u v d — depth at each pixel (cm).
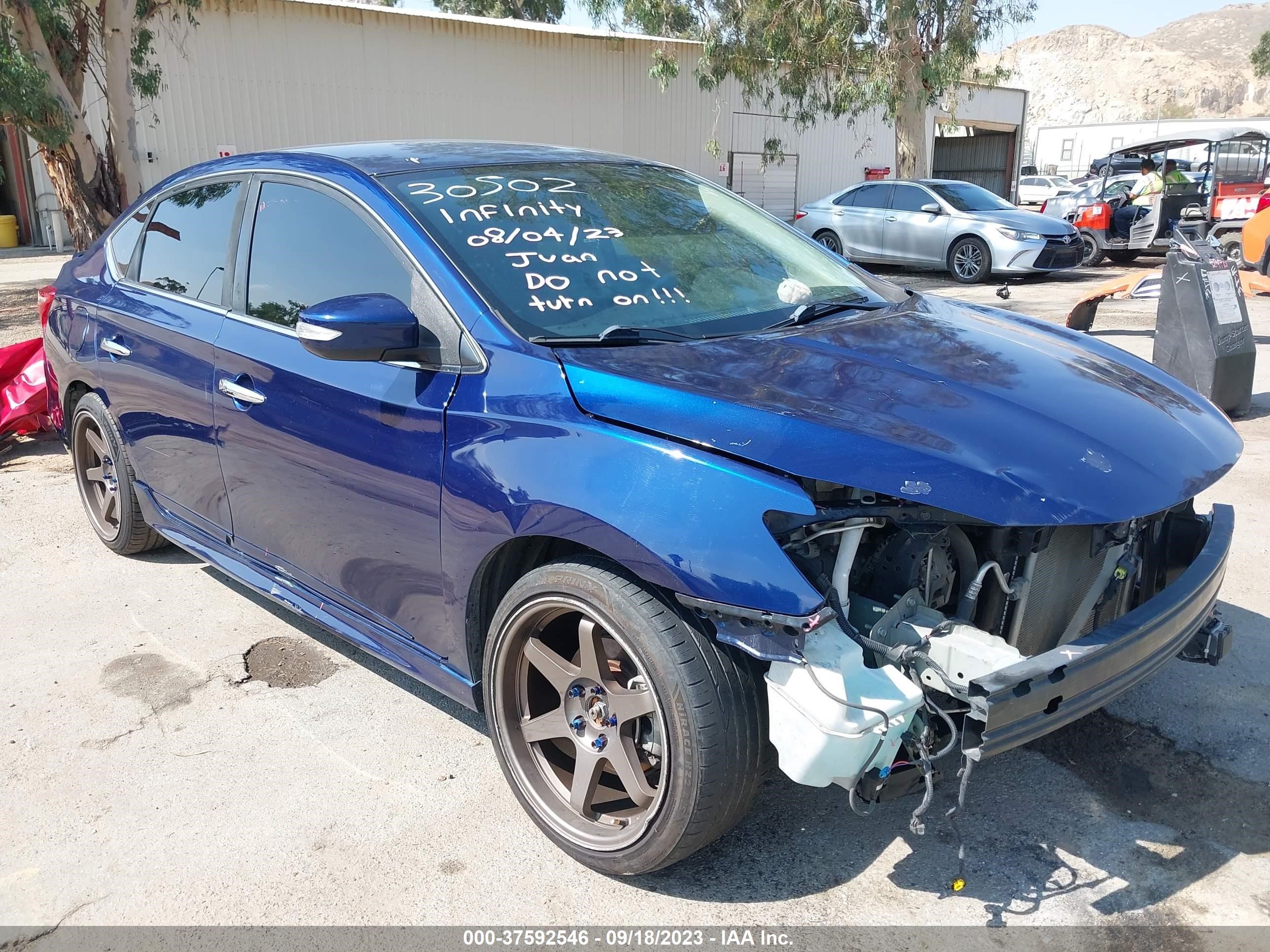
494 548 244
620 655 238
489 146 347
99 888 246
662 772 221
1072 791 274
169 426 365
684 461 216
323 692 338
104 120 1884
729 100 2467
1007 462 216
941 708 225
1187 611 240
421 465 260
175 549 467
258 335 318
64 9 1360
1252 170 1584
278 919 234
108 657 363
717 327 280
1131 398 262
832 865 247
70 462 617
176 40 1844
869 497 213
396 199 290
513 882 245
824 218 1680
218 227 352
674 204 342
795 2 1822
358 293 290
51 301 463
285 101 1964
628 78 2320
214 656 363
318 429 290
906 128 1939
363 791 282
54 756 302
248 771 293
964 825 261
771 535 205
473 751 302
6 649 369
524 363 247
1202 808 265
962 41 1836
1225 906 229
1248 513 475
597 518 218
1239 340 632
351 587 302
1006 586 233
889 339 282
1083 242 1470
